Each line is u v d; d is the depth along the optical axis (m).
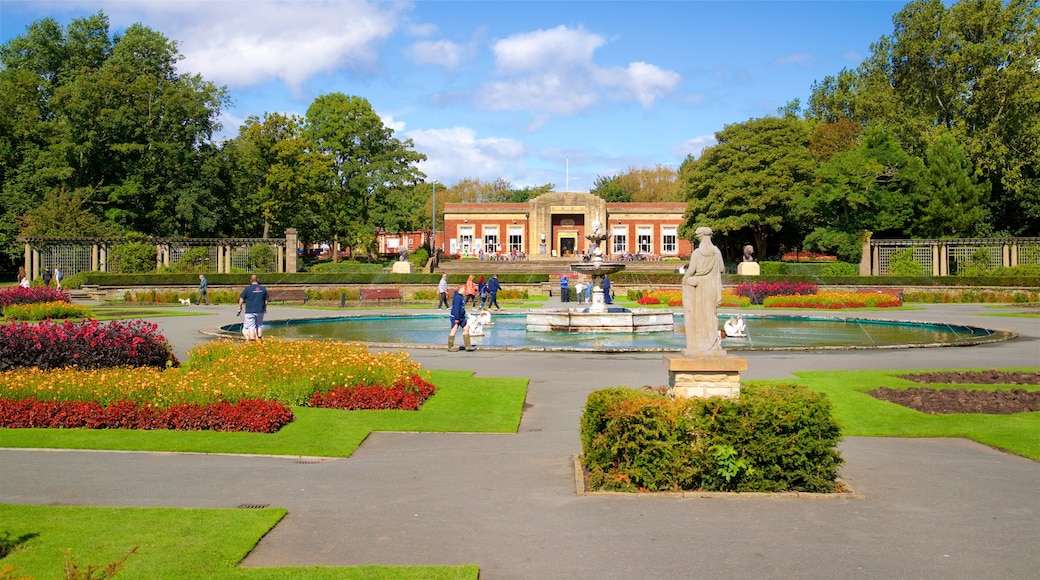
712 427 8.18
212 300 42.78
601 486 8.30
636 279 51.72
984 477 8.86
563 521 7.25
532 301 45.50
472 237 78.81
